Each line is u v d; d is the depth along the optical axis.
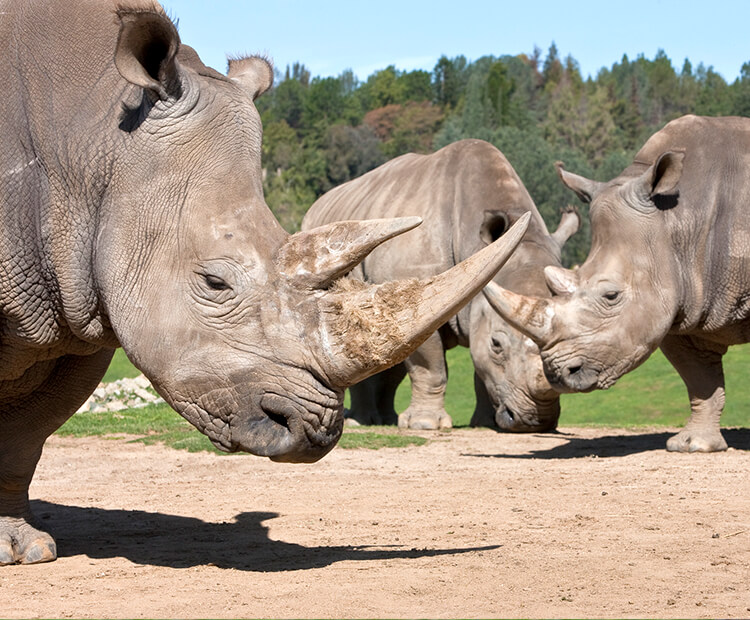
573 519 8.76
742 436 15.36
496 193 15.91
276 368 6.40
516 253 14.84
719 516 8.80
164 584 6.68
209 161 6.63
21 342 7.11
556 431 16.33
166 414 18.23
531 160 91.19
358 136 140.00
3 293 6.87
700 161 12.77
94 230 6.74
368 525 8.67
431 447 14.09
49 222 6.76
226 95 6.82
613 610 5.89
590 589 6.39
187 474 12.14
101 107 6.75
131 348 6.60
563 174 13.48
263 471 12.21
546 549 7.56
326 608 5.98
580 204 89.69
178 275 6.55
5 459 7.62
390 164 18.41
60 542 8.20
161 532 8.56
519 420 14.42
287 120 185.00
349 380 6.37
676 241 12.58
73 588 6.64
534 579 6.64
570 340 12.23
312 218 20.33
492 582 6.56
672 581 6.59
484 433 15.78
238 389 6.42
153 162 6.61
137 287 6.59
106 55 6.86
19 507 7.73
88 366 7.69
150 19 6.34
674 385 35.97
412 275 16.23
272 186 102.00
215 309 6.48
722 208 12.66
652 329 12.36
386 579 6.67
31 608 6.14
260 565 7.21
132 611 6.00
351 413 18.77
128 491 10.85
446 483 10.97
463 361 44.09
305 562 7.26
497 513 9.12
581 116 136.38
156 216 6.57
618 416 31.56
